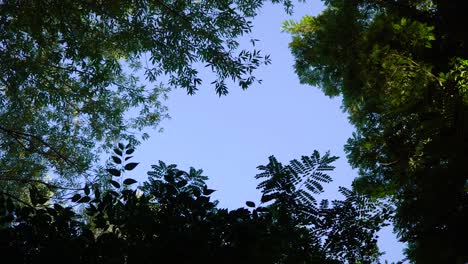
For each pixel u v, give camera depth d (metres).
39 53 8.44
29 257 3.25
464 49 7.50
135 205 3.62
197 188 3.63
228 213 3.50
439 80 6.39
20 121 9.50
